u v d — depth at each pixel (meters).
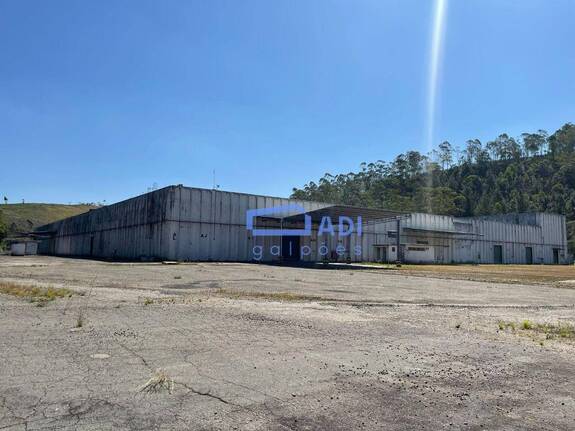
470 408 4.34
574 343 7.53
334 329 8.16
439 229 57.59
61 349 6.20
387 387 4.92
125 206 46.88
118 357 5.82
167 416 3.94
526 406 4.43
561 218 74.75
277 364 5.69
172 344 6.62
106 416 3.91
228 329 7.83
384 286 18.50
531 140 152.88
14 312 9.26
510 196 125.81
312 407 4.25
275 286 16.84
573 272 35.53
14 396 4.35
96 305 10.48
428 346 7.01
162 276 20.78
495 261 63.66
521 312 11.45
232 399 4.41
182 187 38.09
